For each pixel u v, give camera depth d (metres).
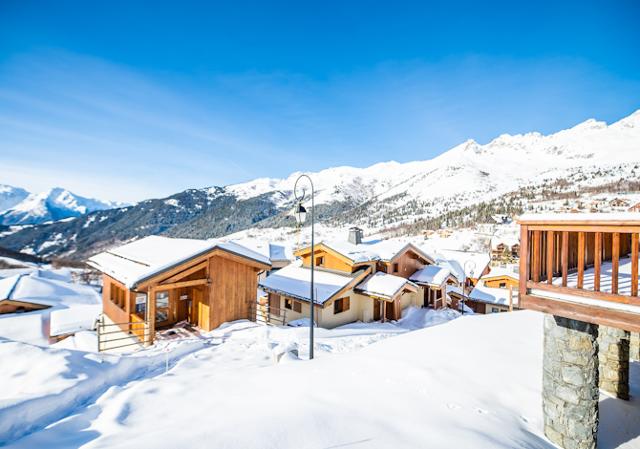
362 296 20.83
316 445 3.57
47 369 6.73
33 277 24.11
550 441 4.75
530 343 8.17
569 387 4.66
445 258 38.47
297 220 9.84
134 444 3.43
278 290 20.09
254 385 5.84
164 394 5.61
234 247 13.84
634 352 8.26
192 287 13.76
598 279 4.36
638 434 5.31
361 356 7.37
